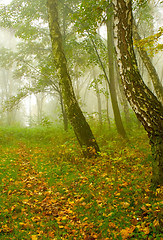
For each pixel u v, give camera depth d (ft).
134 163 19.35
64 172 19.53
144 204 11.47
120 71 14.17
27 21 38.99
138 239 9.20
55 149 29.32
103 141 31.53
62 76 25.18
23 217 11.89
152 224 9.64
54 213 12.40
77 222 11.28
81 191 15.08
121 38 13.89
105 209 11.91
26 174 19.36
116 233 9.80
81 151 24.02
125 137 32.48
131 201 12.46
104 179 16.48
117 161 19.26
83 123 24.34
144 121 13.37
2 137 39.93
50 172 19.74
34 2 37.50
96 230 10.40
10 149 31.60
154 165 13.29
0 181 17.31
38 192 15.39
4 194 14.87
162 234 8.94
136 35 33.71
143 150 23.11
